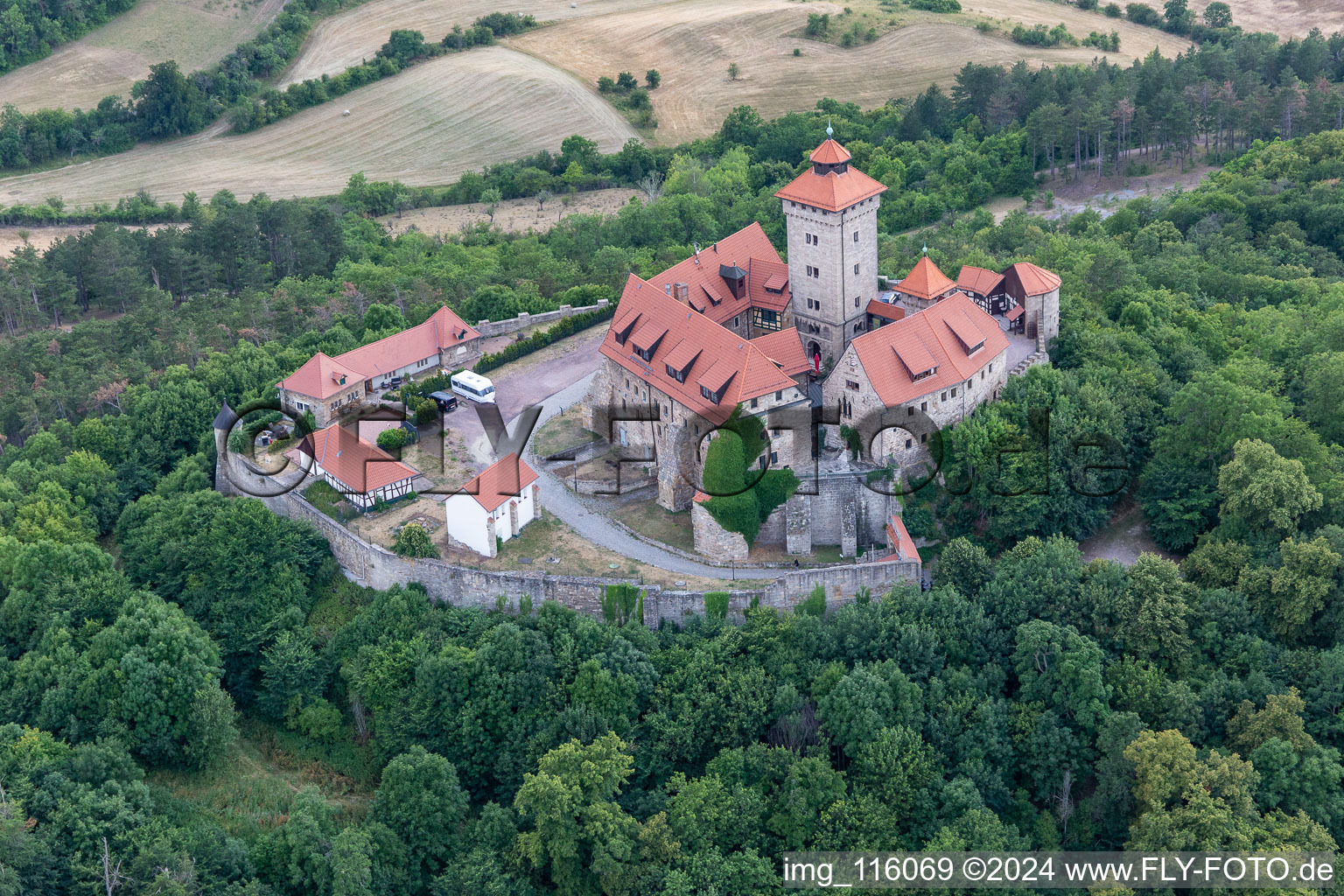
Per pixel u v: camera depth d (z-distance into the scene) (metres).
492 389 191.38
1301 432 166.75
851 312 182.12
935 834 137.75
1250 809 133.00
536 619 154.12
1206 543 160.00
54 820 133.25
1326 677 142.62
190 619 157.62
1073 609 150.62
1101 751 141.88
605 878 136.50
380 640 154.75
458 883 135.75
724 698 145.88
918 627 147.62
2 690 151.50
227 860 136.25
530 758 144.25
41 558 163.62
